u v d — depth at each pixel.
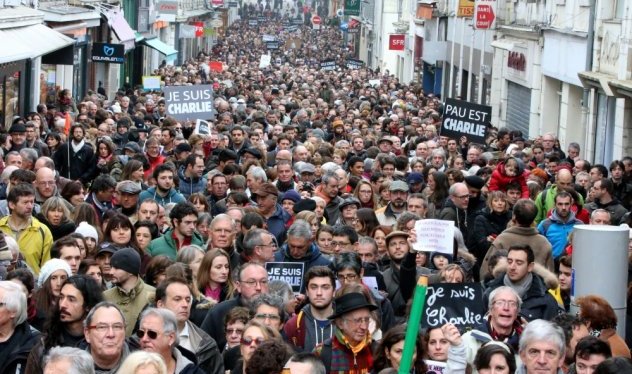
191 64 99.75
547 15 59.56
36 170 26.62
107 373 13.32
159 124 45.75
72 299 14.35
